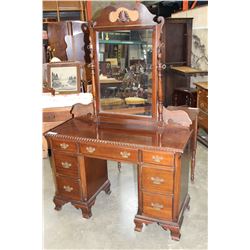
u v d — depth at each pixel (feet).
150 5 16.17
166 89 14.83
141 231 6.62
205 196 7.92
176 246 6.13
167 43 14.46
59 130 6.86
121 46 6.53
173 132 6.46
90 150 6.43
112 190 8.44
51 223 6.98
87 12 12.71
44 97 9.75
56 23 11.54
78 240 6.40
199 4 13.55
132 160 6.04
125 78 6.74
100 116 7.27
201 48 13.70
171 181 5.87
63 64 10.01
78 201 7.14
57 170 7.08
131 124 6.99
